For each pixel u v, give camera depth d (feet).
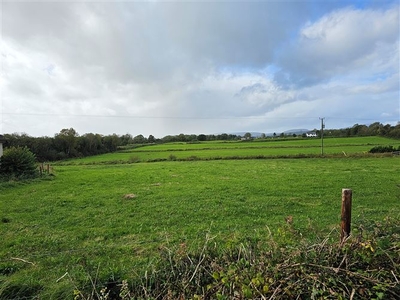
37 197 43.91
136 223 29.25
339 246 10.00
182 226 28.04
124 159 152.15
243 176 68.13
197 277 11.32
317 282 8.66
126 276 13.92
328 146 189.26
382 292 7.84
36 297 13.29
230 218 30.48
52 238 24.84
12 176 63.10
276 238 14.25
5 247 22.93
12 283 14.51
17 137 145.59
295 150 172.65
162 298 10.73
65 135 177.37
